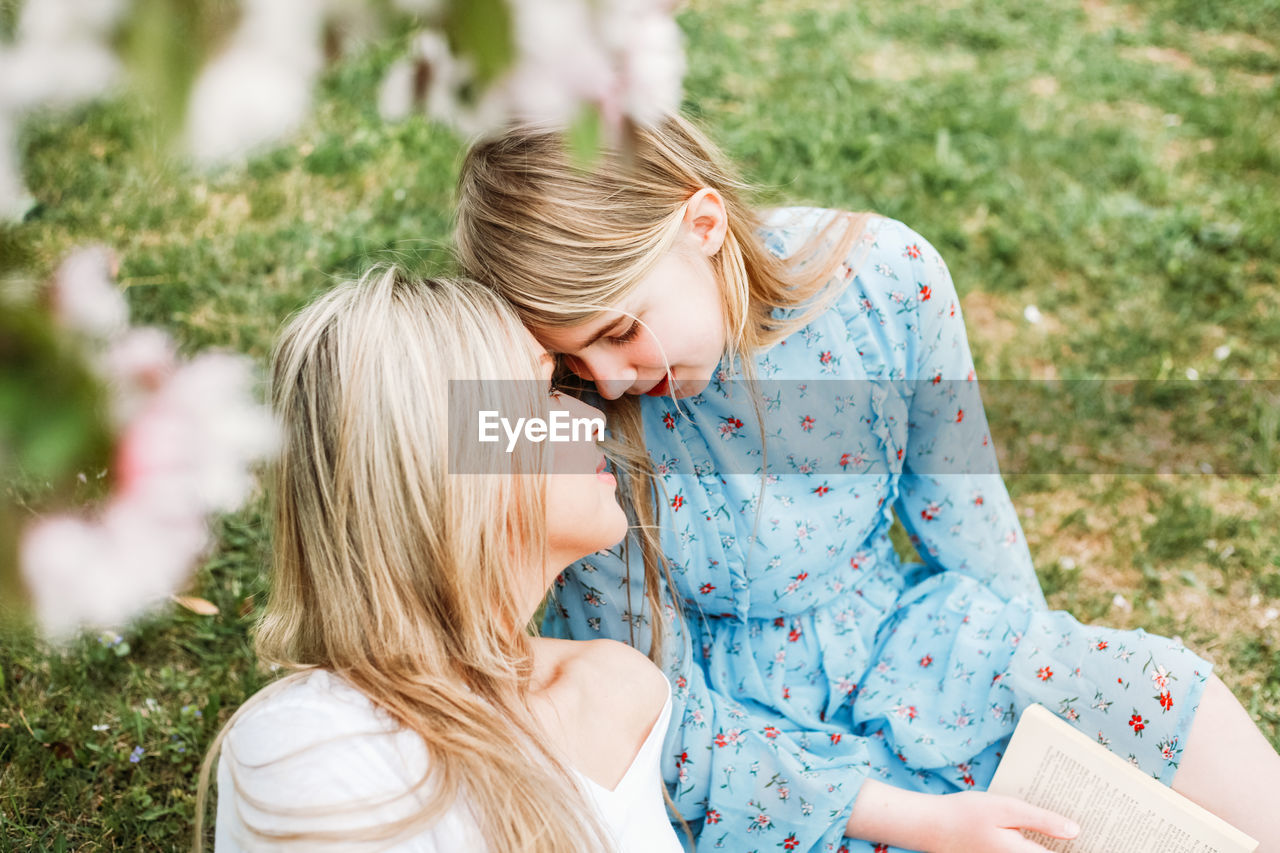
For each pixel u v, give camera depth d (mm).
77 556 403
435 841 1206
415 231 3391
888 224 1692
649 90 474
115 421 417
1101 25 5336
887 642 1851
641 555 1681
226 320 2996
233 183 3590
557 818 1252
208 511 439
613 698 1505
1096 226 3619
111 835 1911
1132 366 3105
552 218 1339
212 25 387
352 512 1269
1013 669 1692
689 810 1680
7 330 418
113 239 3279
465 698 1275
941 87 4586
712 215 1418
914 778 1718
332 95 4004
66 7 382
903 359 1703
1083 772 1598
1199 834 1512
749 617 1809
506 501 1297
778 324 1590
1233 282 3369
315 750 1197
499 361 1288
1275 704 2217
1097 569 2566
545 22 433
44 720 2076
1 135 423
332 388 1260
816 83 4555
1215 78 4742
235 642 2283
